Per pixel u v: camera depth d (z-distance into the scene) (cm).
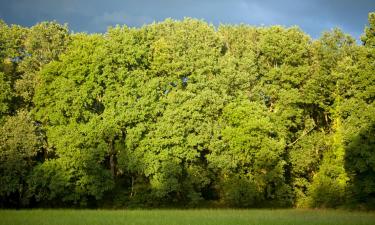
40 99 5109
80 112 5112
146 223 3031
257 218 3459
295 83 5653
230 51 6094
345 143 5278
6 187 4834
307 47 5850
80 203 5069
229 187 5266
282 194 5369
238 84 5625
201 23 5944
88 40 5275
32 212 4012
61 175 4897
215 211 4462
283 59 5788
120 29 5419
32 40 5397
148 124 5191
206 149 5525
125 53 5262
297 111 5600
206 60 5566
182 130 5134
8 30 5403
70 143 4928
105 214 3803
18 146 4884
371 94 5231
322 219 3400
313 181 5628
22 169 4872
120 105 5116
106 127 5022
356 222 3162
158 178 5106
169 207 5412
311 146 5619
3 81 5003
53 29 5519
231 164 5206
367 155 5066
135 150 5109
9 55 5347
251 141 5138
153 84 5234
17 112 5128
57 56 5516
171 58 5597
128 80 5169
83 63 5097
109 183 5022
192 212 4209
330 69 5784
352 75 5388
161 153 5078
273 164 5253
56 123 5100
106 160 5622
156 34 5838
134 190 5450
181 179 5344
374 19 5475
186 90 5506
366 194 5275
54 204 5297
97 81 5159
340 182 5400
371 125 5106
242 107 5322
